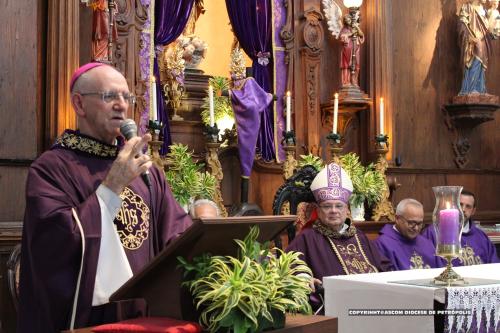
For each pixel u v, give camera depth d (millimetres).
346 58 7797
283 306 2326
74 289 2727
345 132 8117
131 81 6695
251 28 7473
